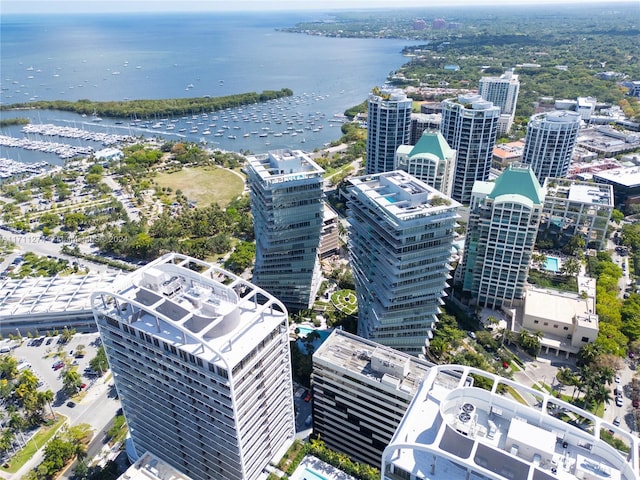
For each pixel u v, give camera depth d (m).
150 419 156.75
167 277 147.25
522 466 91.38
